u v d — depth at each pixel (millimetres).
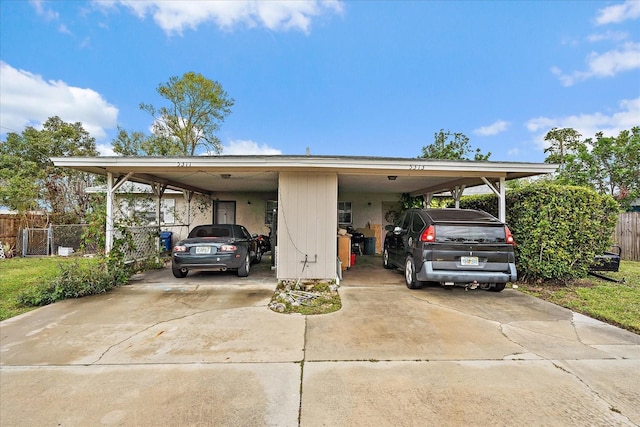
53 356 3318
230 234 7617
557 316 4707
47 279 5832
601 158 15258
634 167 14461
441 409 2430
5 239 11938
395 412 2389
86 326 4215
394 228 8031
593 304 5254
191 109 23984
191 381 2818
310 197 6875
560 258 6359
